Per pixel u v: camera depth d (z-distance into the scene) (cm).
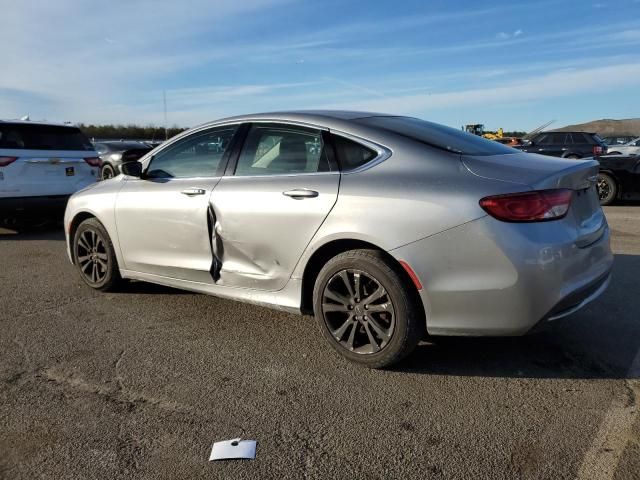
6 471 239
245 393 306
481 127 2553
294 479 232
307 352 361
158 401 298
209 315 434
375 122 360
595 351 353
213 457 247
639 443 251
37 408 291
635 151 2139
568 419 274
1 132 755
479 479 230
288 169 364
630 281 502
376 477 233
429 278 299
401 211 305
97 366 342
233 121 406
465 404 291
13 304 468
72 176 817
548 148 1830
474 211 289
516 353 352
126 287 515
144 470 239
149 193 434
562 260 290
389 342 317
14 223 937
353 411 285
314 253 340
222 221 380
